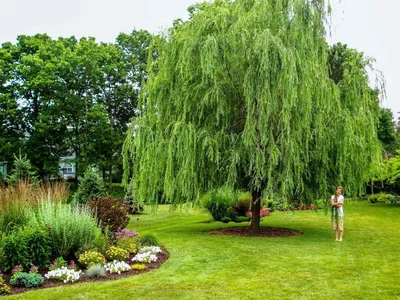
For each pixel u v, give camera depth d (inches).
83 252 330.0
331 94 470.6
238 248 402.0
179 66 474.0
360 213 818.2
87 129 1169.4
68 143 1194.0
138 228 684.7
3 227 335.9
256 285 265.1
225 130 470.9
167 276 288.8
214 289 256.2
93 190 706.2
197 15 486.3
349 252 383.2
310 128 474.9
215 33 469.1
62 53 1151.6
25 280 262.1
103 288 257.8
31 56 1090.7
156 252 371.2
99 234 359.3
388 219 713.6
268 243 434.9
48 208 354.6
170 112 496.4
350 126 465.7
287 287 261.0
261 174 456.4
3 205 358.3
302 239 467.5
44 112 1107.3
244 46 441.1
